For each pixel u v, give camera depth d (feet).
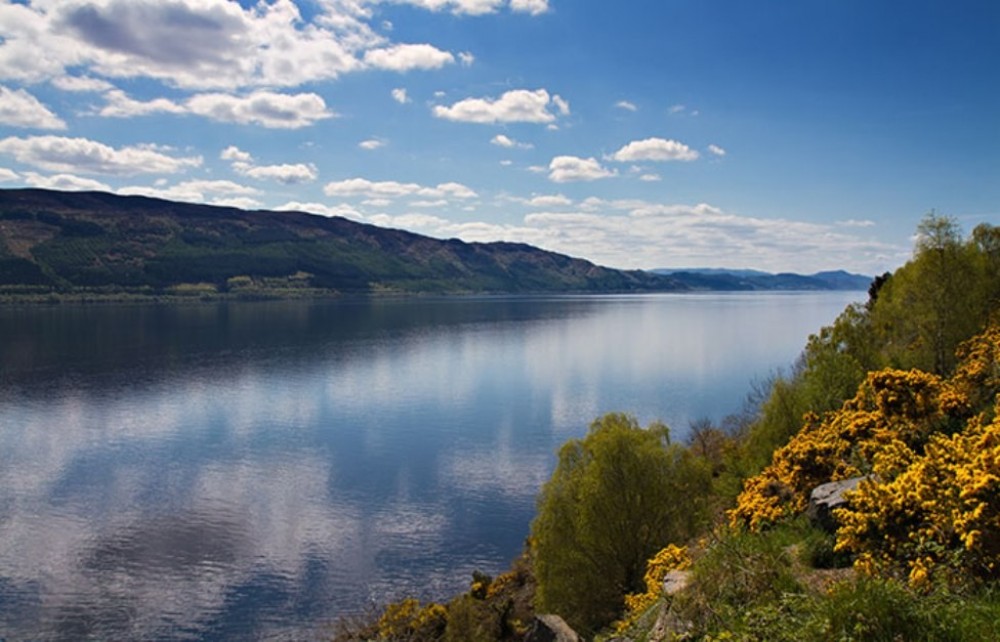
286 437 330.75
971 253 123.65
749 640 25.77
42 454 296.51
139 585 170.71
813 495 42.75
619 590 111.14
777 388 118.62
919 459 35.06
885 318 136.36
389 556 187.52
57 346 654.53
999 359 71.51
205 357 604.49
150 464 282.36
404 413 387.14
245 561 184.55
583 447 129.08
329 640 144.56
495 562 183.32
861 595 24.12
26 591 167.84
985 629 21.65
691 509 115.03
